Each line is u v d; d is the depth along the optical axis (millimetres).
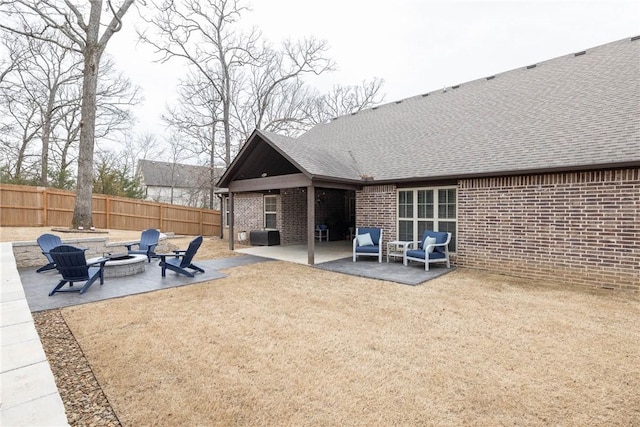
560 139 7945
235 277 8070
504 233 8234
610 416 2816
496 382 3340
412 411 2896
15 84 20672
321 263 9812
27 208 13344
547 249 7574
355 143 13430
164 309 5594
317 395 3131
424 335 4516
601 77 9398
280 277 8078
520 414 2852
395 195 10383
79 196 12117
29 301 5879
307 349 4098
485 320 5066
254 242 14547
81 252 6344
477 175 8266
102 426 2688
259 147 11195
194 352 3994
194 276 8078
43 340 4305
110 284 7203
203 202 31172
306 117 27375
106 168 19703
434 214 9625
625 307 5602
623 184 6625
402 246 10273
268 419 2791
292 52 24328
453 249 9273
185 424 2727
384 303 5953
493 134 9578
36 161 22859
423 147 10820
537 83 10883
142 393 3148
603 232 6859
